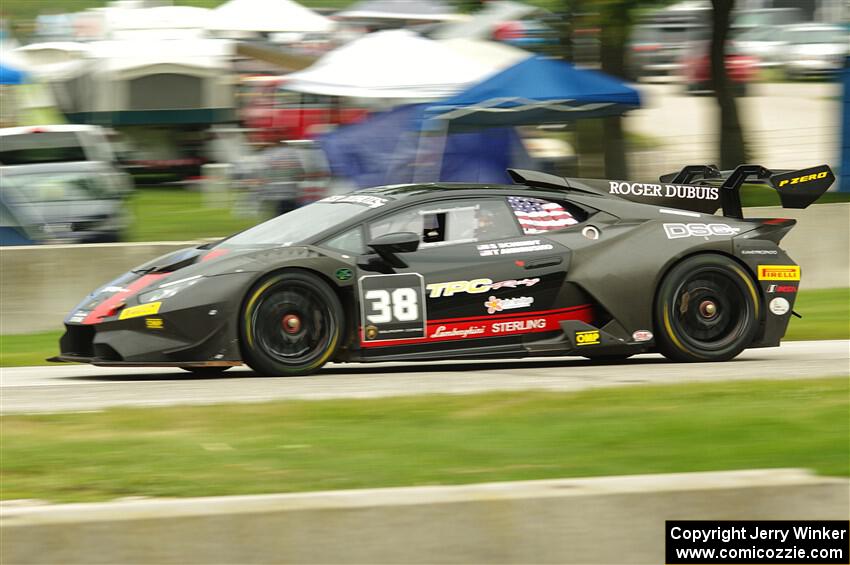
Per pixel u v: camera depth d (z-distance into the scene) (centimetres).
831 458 1489
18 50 7512
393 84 5456
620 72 5803
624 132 5591
